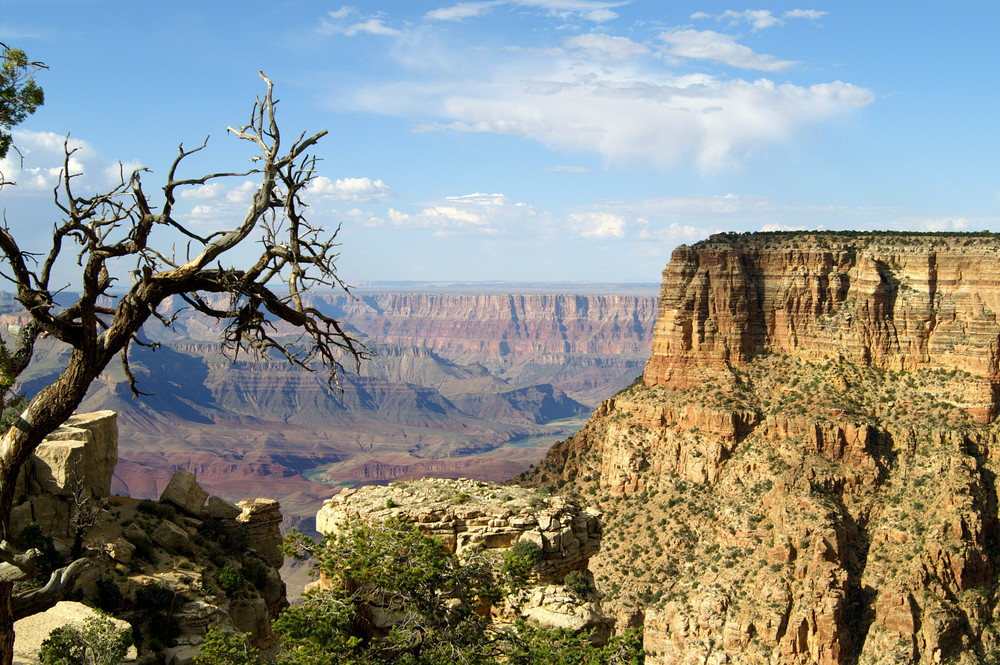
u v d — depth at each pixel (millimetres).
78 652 34906
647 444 140750
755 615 106500
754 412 133875
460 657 30859
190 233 19359
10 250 19078
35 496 44281
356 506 45094
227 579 46000
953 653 100812
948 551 106812
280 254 19562
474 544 40438
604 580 124000
